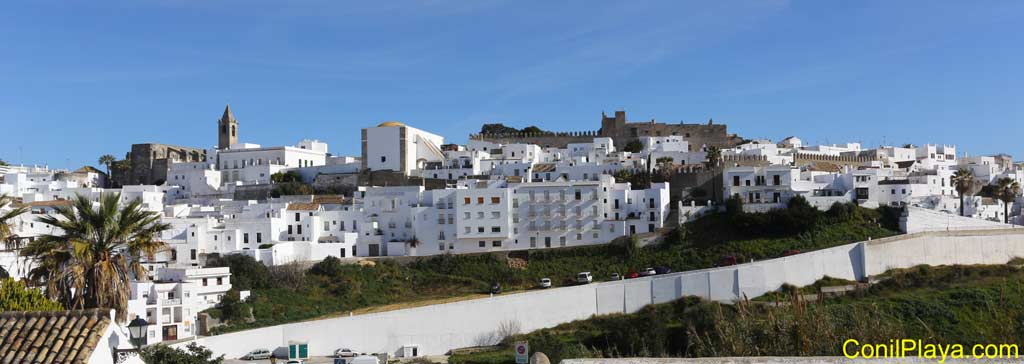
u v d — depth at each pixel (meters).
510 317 108.12
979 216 153.25
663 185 145.12
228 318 109.44
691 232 137.88
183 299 105.19
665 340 90.56
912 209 136.25
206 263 126.50
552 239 141.00
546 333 107.06
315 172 186.38
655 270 128.12
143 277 56.06
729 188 145.25
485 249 140.88
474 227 140.50
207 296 112.06
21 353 30.39
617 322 107.56
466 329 105.88
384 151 181.25
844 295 114.94
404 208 144.12
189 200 174.12
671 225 141.88
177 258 129.00
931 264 128.25
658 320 99.88
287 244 132.62
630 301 114.12
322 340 99.69
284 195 169.62
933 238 129.12
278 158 193.88
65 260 52.78
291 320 109.19
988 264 131.12
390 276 131.00
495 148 198.88
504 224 140.38
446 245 141.12
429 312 104.50
